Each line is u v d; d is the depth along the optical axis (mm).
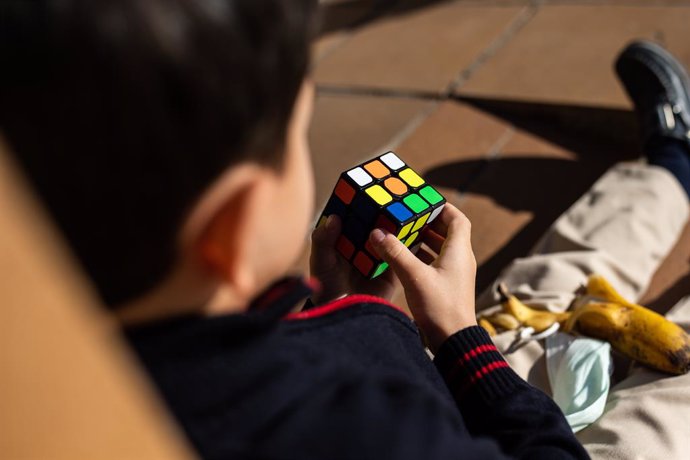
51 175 543
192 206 576
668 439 1428
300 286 738
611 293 1745
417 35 3324
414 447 665
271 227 668
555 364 1631
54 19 507
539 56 2992
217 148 562
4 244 362
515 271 1918
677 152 2348
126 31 508
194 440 632
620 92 2688
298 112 657
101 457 398
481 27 3283
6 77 520
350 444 647
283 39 581
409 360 916
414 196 1175
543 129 2715
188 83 528
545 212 2359
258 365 662
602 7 3244
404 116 2797
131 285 600
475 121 2742
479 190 2451
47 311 377
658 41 2959
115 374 417
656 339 1606
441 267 1168
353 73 3113
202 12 525
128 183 549
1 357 363
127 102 521
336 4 3736
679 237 2205
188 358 639
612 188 2152
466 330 1127
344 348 852
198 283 628
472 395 1104
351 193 1161
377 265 1192
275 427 647
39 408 376
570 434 1069
